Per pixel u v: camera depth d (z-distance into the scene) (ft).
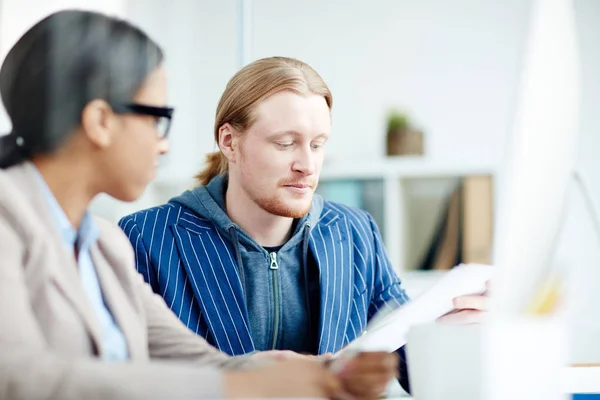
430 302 2.89
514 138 1.91
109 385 2.00
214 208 3.85
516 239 1.94
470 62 8.39
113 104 2.49
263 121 3.62
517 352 1.95
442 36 8.46
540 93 1.90
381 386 2.42
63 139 2.46
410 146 7.96
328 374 2.28
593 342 6.01
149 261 3.76
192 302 3.74
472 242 7.47
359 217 4.29
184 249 3.79
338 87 8.60
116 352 2.62
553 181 1.93
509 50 8.30
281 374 2.16
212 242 3.82
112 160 2.52
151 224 3.84
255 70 3.71
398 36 8.54
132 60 2.51
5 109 2.46
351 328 4.00
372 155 8.43
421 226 7.64
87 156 2.50
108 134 2.50
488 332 1.97
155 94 2.58
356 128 8.54
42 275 2.29
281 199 3.67
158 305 3.09
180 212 3.91
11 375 1.98
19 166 2.46
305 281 3.92
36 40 2.43
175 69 8.07
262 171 3.66
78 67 2.44
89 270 2.70
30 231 2.28
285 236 3.91
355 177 7.70
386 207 7.61
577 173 7.50
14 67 2.44
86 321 2.37
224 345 3.71
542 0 1.91
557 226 1.95
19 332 2.08
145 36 2.59
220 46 8.36
